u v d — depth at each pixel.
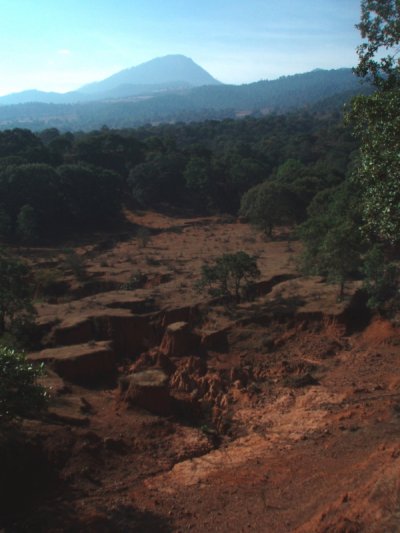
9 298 29.31
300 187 66.88
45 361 26.42
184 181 92.31
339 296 33.50
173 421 21.97
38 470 16.94
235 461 18.94
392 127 13.28
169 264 49.06
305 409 22.78
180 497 16.58
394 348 28.77
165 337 31.16
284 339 31.17
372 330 30.95
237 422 22.47
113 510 15.72
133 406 22.36
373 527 11.88
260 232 68.75
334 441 19.11
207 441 20.47
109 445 19.08
